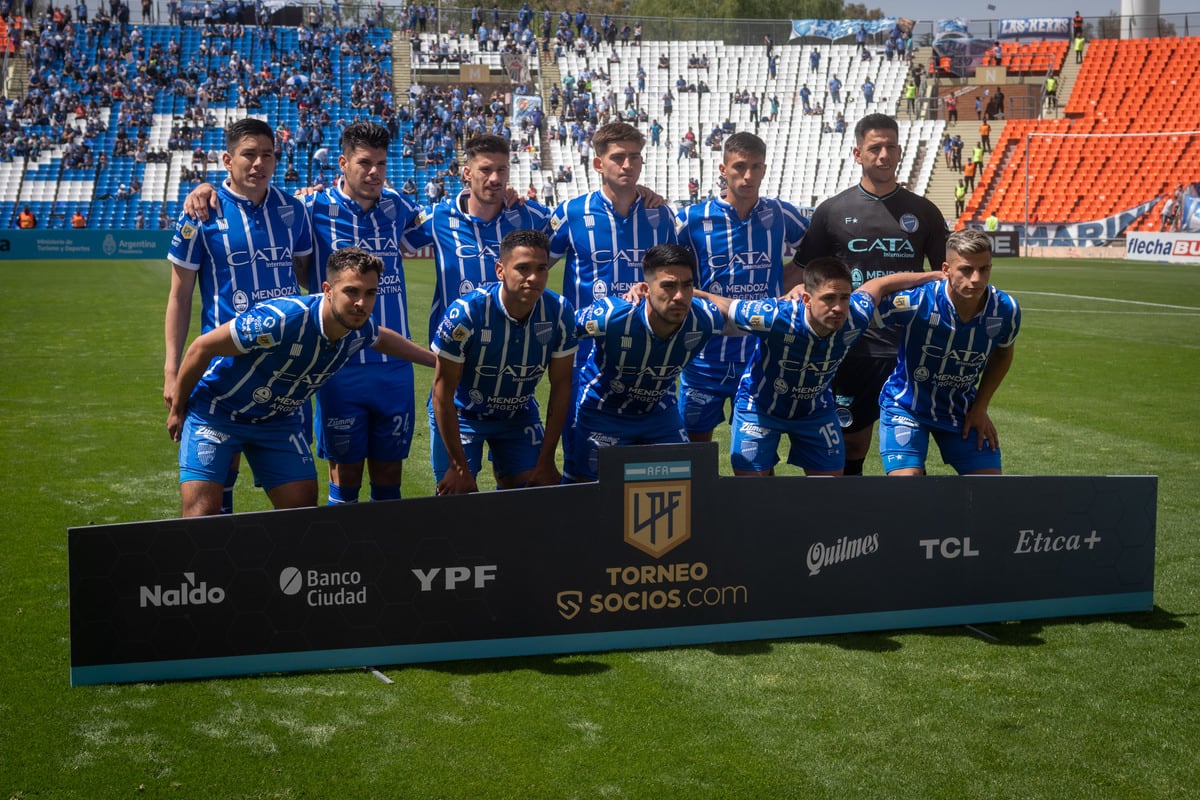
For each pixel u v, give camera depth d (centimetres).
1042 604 468
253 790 320
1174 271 2623
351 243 546
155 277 2342
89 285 2128
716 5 6438
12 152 3403
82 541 384
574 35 4316
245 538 396
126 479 681
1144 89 3744
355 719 367
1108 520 470
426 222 569
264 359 434
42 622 447
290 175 3462
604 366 505
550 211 584
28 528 573
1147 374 1122
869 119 596
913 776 331
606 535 423
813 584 444
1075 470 714
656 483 425
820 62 4097
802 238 634
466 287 561
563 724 364
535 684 396
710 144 3828
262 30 3941
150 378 1070
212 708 374
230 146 515
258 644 402
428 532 409
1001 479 457
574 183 3709
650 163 3803
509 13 4216
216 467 453
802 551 441
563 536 420
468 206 562
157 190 3400
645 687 394
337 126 3691
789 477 436
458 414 519
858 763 338
